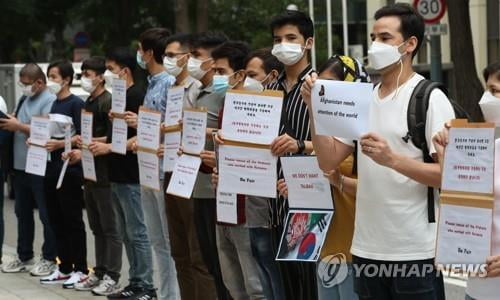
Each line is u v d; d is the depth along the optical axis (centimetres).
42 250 1056
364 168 484
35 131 974
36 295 942
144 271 882
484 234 435
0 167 1074
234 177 604
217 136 608
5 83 1972
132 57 893
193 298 773
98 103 923
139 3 3247
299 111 602
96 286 948
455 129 439
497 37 2559
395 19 481
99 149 880
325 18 2561
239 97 600
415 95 474
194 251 740
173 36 764
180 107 739
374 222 481
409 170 455
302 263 614
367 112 476
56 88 971
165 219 800
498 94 498
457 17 1596
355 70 562
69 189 966
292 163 560
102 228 933
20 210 1072
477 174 435
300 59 609
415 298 477
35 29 3378
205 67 724
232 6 3105
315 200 559
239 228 657
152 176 779
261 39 2945
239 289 701
